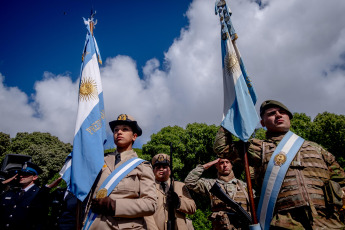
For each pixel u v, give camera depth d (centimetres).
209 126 1720
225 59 298
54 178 2183
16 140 3322
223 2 321
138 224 241
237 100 269
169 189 368
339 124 1964
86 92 312
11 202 428
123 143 294
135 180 262
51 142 3391
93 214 239
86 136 282
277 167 230
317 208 209
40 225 436
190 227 493
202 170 431
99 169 263
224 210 384
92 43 352
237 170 564
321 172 224
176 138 1853
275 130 260
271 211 222
